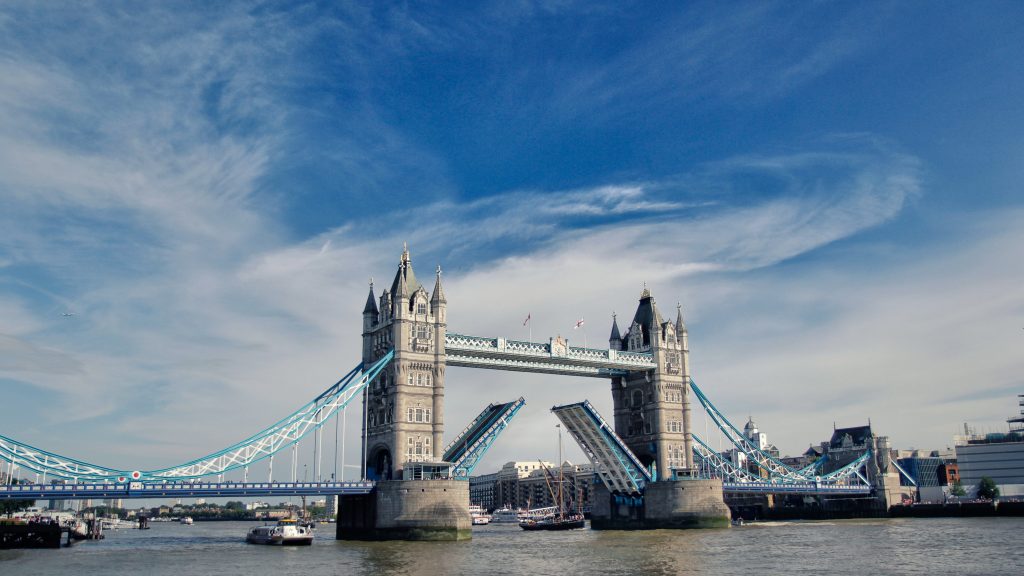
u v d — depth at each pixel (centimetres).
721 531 14262
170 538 17538
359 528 12800
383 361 12862
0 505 15700
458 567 8544
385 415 12875
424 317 13075
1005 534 12500
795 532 13850
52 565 9075
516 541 12406
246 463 11769
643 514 15550
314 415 12475
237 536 19688
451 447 13538
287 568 8588
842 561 8906
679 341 16262
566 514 19938
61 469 10812
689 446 15862
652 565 8644
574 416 14675
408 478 12206
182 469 11312
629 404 16462
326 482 12062
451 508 11925
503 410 13175
